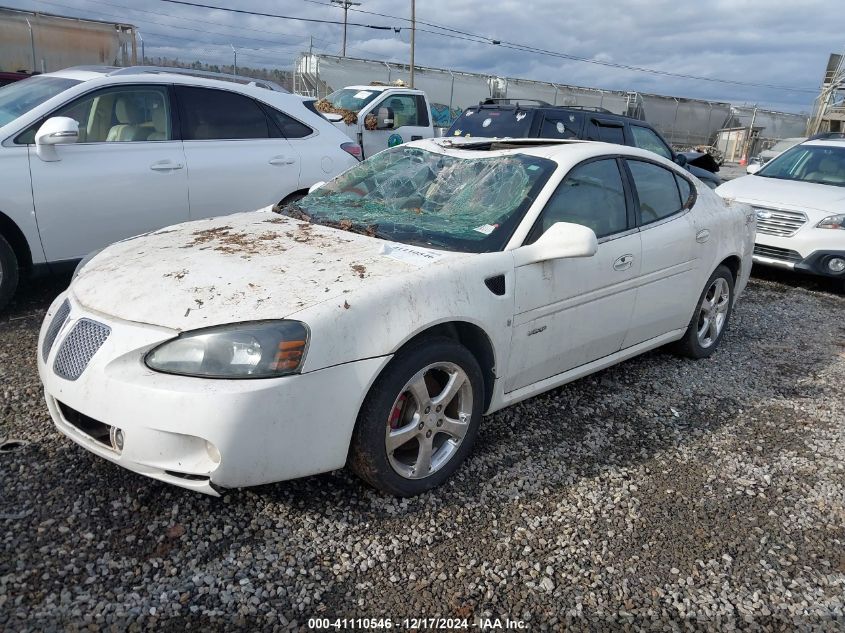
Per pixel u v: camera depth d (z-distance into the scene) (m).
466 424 3.19
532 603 2.51
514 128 8.94
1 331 4.62
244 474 2.56
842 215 7.53
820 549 2.96
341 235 3.51
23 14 15.80
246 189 5.86
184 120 5.62
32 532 2.60
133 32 17.52
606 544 2.87
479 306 3.12
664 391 4.48
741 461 3.66
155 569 2.49
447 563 2.67
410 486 3.01
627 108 34.41
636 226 4.14
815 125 29.48
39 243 4.89
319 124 6.53
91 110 5.21
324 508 2.92
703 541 2.95
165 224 5.50
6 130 4.81
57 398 2.75
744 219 5.21
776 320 6.46
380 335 2.75
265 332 2.55
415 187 4.02
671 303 4.49
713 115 39.06
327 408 2.65
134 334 2.62
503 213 3.55
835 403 4.52
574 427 3.88
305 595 2.45
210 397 2.46
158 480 2.73
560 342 3.67
